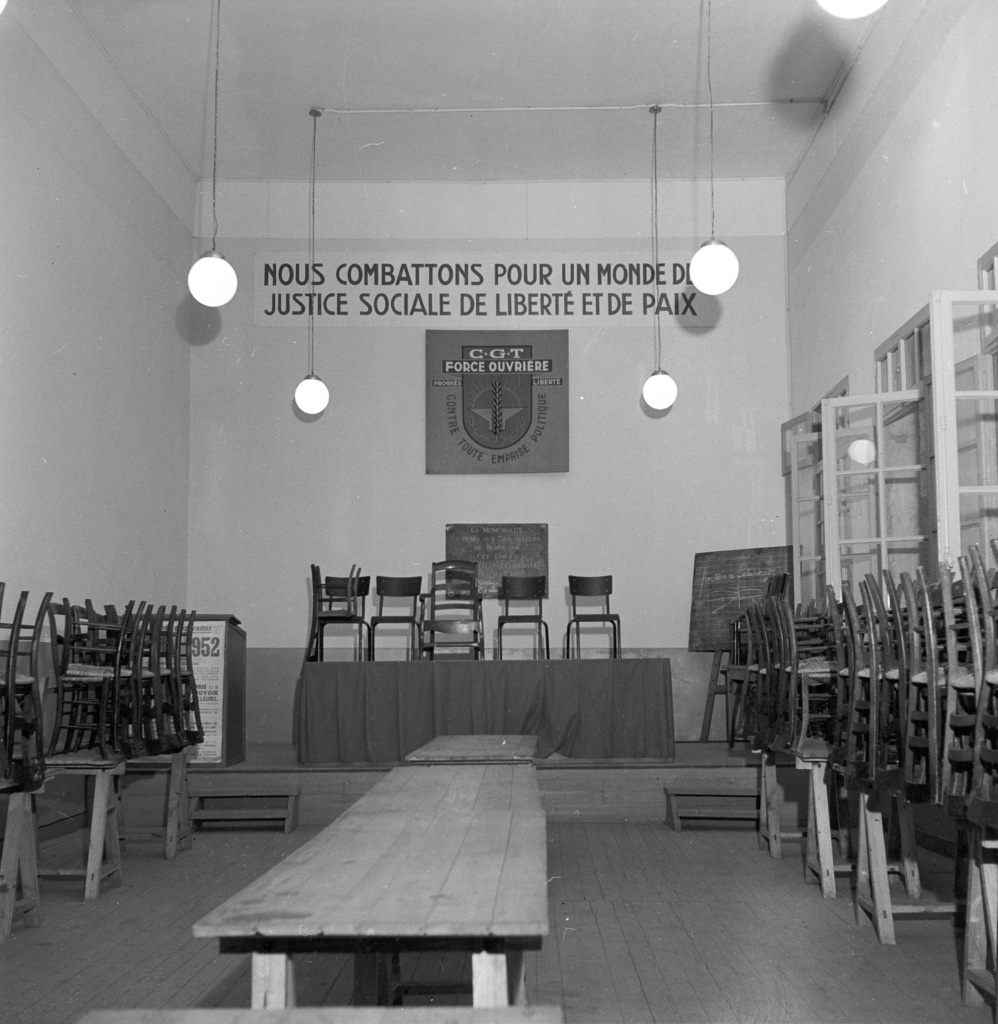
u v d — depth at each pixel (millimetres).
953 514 5582
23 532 6973
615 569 10797
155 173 9914
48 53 7508
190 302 10984
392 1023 1669
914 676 3680
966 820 3449
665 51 8922
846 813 6633
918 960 4098
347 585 9617
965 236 6664
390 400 11008
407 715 8102
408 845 2762
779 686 5617
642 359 11047
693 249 11180
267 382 10992
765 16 8414
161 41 8609
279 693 10641
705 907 5082
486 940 2029
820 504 9438
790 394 10938
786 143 10523
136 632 5727
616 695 8086
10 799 4711
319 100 9664
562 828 7520
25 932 4754
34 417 7168
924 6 7289
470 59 9039
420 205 11242
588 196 11242
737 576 10414
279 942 2033
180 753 6738
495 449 10953
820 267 9938
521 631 10781
